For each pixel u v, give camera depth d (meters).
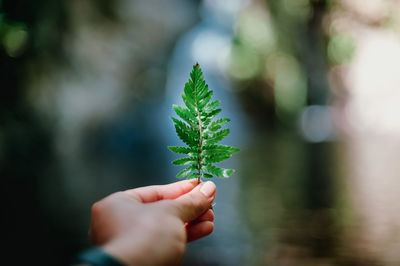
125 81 13.45
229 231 4.16
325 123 17.14
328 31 16.69
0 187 7.11
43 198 6.22
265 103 19.52
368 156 9.66
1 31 7.00
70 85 10.89
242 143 14.94
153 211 0.85
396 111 15.41
